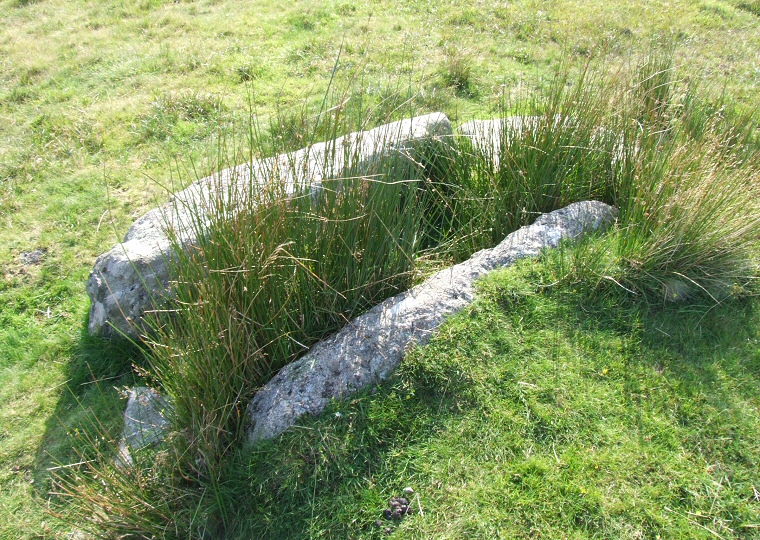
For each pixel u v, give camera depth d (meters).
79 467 2.67
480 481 2.45
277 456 2.53
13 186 4.99
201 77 6.42
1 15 8.83
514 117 3.77
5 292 4.04
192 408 2.53
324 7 7.82
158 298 3.44
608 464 2.46
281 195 2.77
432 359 2.76
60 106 6.16
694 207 3.04
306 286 2.87
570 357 2.83
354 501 2.43
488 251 3.25
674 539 2.24
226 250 2.71
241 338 2.66
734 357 2.85
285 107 5.66
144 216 3.77
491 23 7.38
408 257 3.11
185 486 2.56
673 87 4.52
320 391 2.68
